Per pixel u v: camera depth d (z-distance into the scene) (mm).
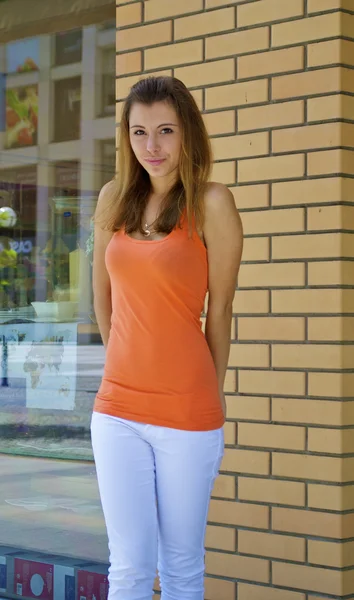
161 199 2895
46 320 4914
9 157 5133
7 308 5070
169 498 2809
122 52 4312
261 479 3846
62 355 4828
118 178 2975
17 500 4836
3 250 5074
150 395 2766
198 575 2885
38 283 4965
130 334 2799
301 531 3750
